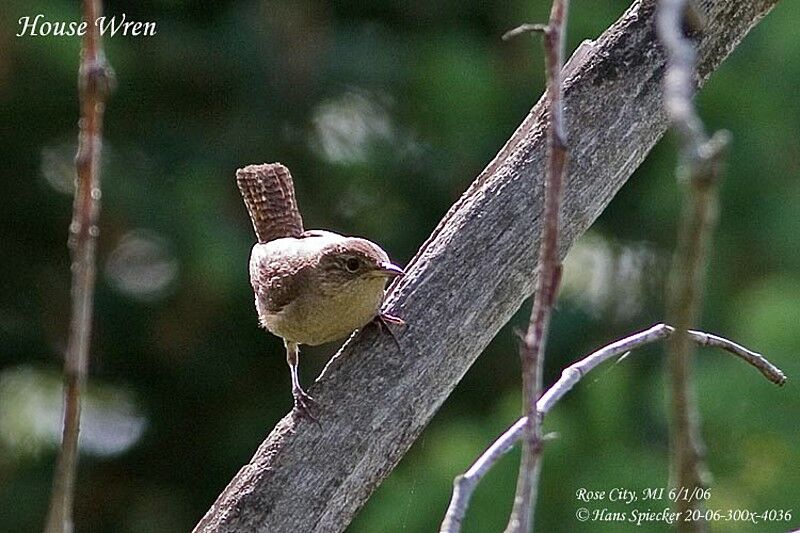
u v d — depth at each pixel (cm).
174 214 1309
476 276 575
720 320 1140
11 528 1370
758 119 1182
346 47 1376
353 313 689
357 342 575
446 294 574
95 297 1401
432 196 1403
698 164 262
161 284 1406
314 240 736
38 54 1209
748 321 969
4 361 1466
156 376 1472
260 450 567
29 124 1398
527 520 339
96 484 1451
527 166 580
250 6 1403
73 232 321
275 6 1398
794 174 1185
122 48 1316
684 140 267
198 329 1420
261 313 741
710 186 263
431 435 1250
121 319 1427
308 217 1407
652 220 1286
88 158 321
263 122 1401
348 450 561
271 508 555
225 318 1407
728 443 927
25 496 1391
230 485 567
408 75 1348
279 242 747
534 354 349
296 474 558
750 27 596
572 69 589
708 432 930
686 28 586
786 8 1184
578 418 970
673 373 287
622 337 1401
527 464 343
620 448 945
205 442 1466
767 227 1158
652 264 1423
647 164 1322
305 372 1435
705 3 585
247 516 554
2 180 1439
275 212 795
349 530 996
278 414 1419
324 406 564
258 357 1455
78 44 1212
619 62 582
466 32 1385
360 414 563
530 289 582
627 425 977
